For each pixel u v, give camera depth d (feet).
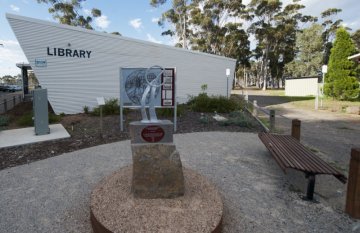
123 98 23.22
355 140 23.34
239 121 27.50
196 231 7.35
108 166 14.43
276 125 30.19
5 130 23.62
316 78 86.89
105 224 7.59
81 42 35.60
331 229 8.71
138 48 41.83
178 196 9.39
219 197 9.45
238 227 8.71
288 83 96.78
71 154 16.69
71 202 10.37
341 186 12.57
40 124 21.29
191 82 51.29
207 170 13.93
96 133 22.49
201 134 22.85
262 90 138.31
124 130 23.66
